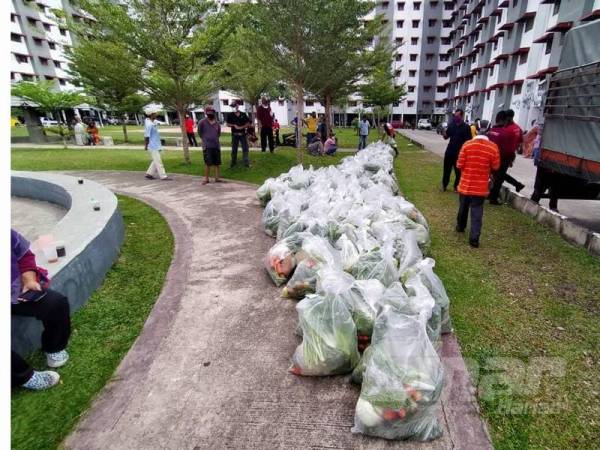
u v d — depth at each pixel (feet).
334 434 6.53
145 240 16.14
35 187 23.72
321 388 7.59
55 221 19.30
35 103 66.44
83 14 35.06
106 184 28.50
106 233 13.11
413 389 6.14
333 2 29.73
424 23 172.04
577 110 16.30
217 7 33.86
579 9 57.26
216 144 27.53
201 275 12.80
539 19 72.02
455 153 24.57
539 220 18.90
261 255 14.57
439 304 9.00
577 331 9.58
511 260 14.11
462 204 16.70
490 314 10.35
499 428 6.64
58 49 155.02
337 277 8.68
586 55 16.02
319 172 22.85
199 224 18.45
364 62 44.91
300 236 12.75
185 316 10.25
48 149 55.36
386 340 6.86
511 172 36.65
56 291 8.55
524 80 78.33
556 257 14.35
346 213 15.12
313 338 7.79
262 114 41.29
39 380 7.47
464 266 13.55
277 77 38.52
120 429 6.69
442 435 6.44
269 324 9.90
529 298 11.23
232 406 7.19
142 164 38.55
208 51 33.06
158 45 30.40
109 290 11.54
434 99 181.78
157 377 7.96
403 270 10.46
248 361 8.45
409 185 28.04
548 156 19.04
